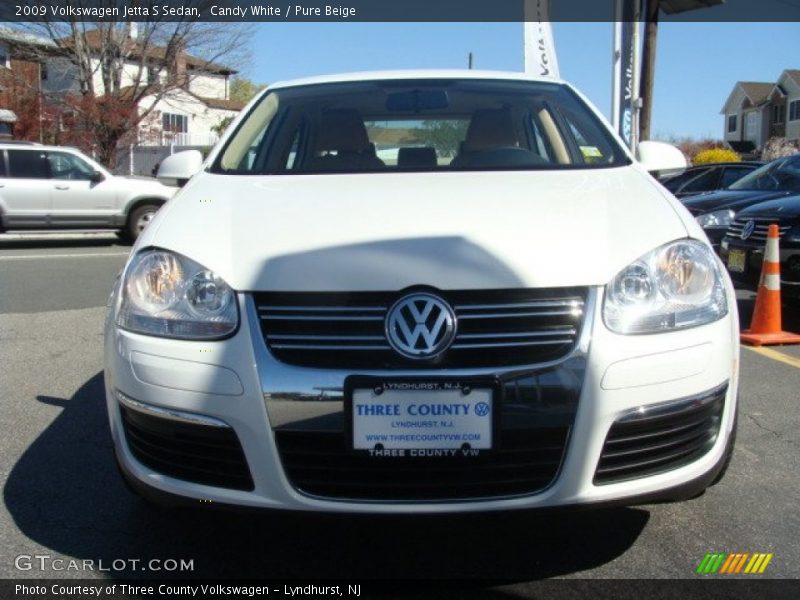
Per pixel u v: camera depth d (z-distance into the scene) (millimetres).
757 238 6344
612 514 3027
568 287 2328
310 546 2816
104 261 10961
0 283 8984
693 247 2561
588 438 2285
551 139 3619
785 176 8250
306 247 2432
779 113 51000
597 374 2285
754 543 2824
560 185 2939
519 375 2264
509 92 3904
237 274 2391
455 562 2705
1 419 4199
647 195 2855
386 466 2287
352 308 2301
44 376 5074
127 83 28750
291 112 3834
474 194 2793
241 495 2344
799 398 4508
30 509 3115
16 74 26781
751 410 4293
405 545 2816
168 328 2406
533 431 2279
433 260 2344
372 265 2340
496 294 2309
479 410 2252
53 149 12945
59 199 12820
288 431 2289
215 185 3109
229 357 2318
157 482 2449
